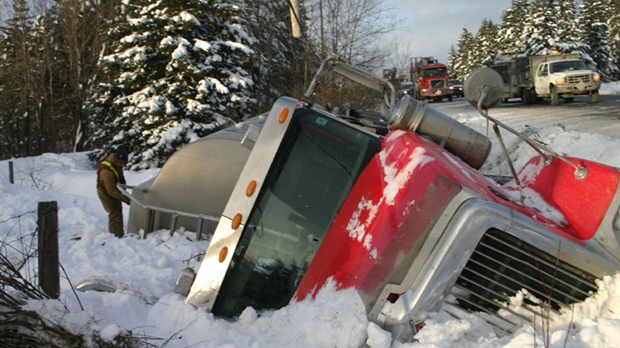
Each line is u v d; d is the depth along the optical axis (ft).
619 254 10.14
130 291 14.57
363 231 10.45
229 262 11.45
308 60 80.69
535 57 98.48
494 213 9.56
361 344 9.43
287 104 12.17
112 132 79.25
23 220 29.30
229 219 11.69
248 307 11.21
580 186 11.47
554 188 12.28
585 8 197.77
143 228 25.54
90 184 57.06
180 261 20.67
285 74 96.94
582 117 63.87
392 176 10.87
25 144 134.92
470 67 346.74
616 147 36.96
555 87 89.76
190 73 73.82
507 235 9.66
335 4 81.05
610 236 10.30
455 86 164.35
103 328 10.84
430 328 9.23
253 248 11.60
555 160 13.02
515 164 40.19
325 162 12.08
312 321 9.93
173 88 73.56
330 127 12.38
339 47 81.56
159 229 25.49
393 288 9.67
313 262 11.09
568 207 11.50
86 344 10.29
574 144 40.55
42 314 10.74
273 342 10.15
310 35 81.76
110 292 14.24
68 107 140.56
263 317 11.00
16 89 133.18
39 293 12.07
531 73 98.07
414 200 10.00
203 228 24.04
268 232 11.61
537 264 9.65
